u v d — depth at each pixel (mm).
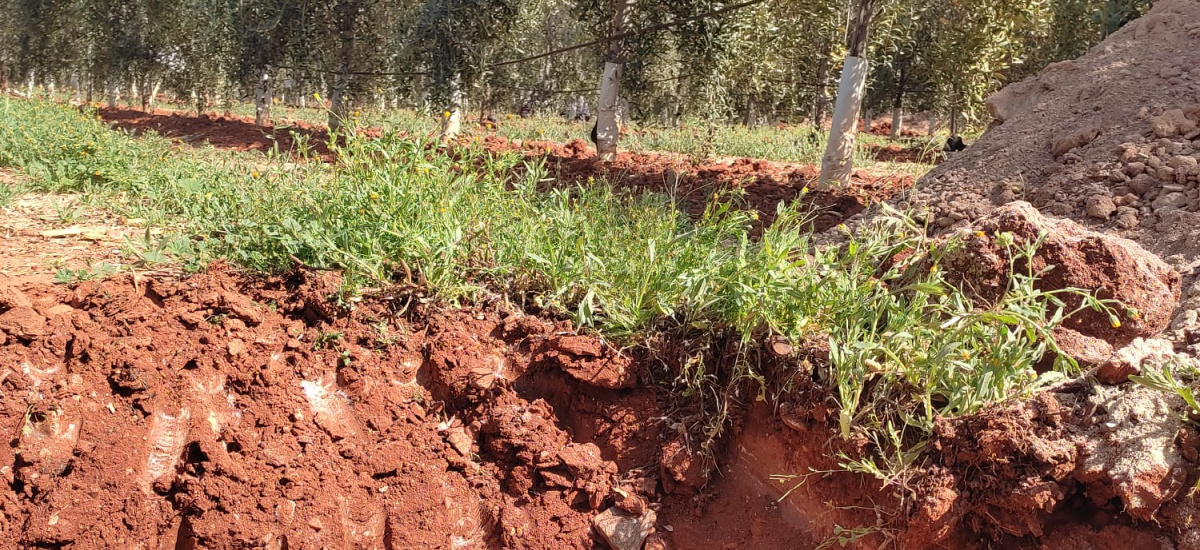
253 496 3168
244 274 4055
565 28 23422
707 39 10859
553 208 4691
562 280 3955
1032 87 6305
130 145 7867
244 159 7793
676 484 3457
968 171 5574
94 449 3156
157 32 19141
